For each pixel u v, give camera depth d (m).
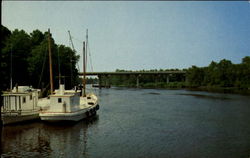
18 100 28.20
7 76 47.81
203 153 18.95
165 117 36.22
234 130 27.30
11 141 21.28
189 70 140.75
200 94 84.06
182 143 21.80
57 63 62.78
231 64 117.00
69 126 27.80
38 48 58.41
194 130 27.28
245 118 35.41
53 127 26.81
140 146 20.72
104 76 183.00
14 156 17.47
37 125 27.38
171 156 18.19
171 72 154.38
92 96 47.91
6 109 28.05
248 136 24.55
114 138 23.33
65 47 74.19
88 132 25.47
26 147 19.70
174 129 27.78
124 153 18.75
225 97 70.88
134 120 33.38
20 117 27.09
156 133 25.67
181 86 142.00
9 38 55.47
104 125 29.45
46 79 59.34
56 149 19.41
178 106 50.22
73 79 74.19
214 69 124.50
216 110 44.09
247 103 55.31
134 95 82.69
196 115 38.19
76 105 31.33
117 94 88.50
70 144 20.94
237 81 110.00
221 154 18.77
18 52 55.91
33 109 28.61
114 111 42.72
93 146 20.52
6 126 26.31
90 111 33.28
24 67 55.84
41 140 21.88
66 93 31.16
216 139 23.30
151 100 63.81
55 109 28.92
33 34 67.81
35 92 30.55
